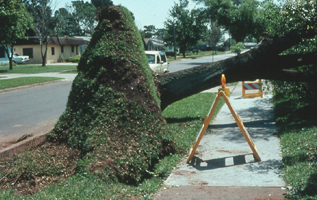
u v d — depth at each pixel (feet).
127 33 27.55
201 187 17.34
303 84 34.55
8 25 106.42
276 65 31.71
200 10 164.45
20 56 160.86
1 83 69.26
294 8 31.76
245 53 32.32
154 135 22.08
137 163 18.72
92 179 16.75
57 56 179.42
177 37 213.46
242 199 15.52
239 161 21.27
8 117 37.27
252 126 30.78
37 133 29.32
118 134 20.99
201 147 24.97
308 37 31.60
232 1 153.69
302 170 17.93
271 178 17.94
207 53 295.28
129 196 15.85
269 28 35.70
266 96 48.67
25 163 18.63
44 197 14.73
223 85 22.41
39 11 139.85
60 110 41.55
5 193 15.31
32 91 61.72
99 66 25.22
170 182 18.22
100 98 23.29
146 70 26.81
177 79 32.19
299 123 28.86
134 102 23.15
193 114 36.58
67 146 21.75
